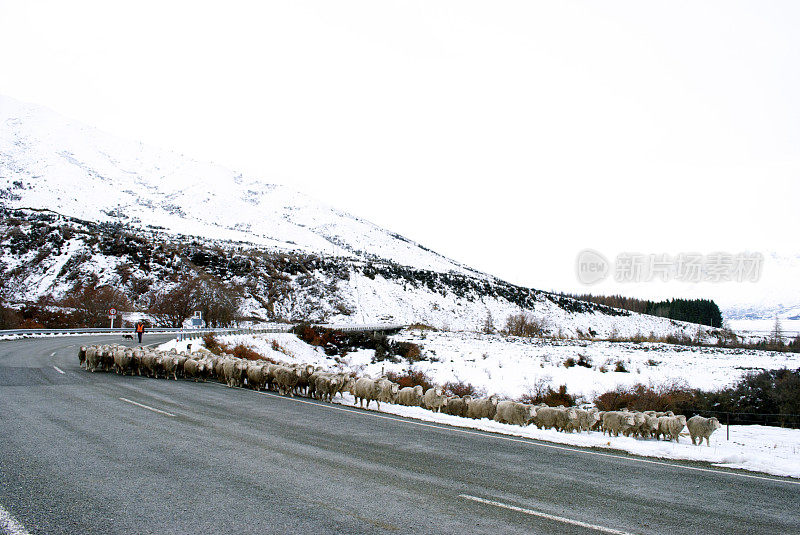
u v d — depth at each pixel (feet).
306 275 317.83
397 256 563.89
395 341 173.27
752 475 27.86
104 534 16.07
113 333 158.61
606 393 96.12
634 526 18.47
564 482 24.39
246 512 18.30
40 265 222.28
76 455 25.49
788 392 85.92
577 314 381.19
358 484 22.30
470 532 17.08
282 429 34.71
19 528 16.29
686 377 113.70
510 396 101.30
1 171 473.67
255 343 129.70
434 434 36.17
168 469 23.63
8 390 46.73
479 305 358.23
